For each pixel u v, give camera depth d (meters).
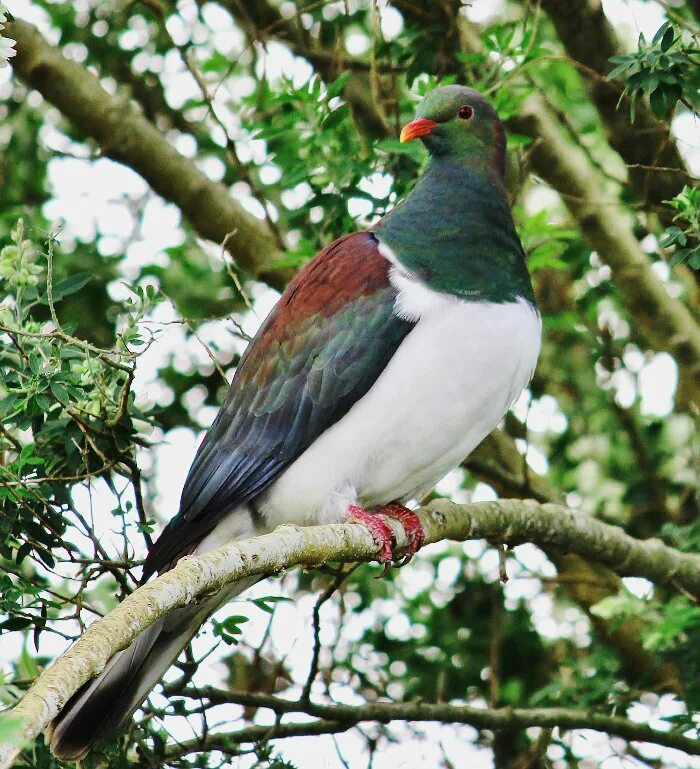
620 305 13.49
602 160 13.78
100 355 8.11
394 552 8.99
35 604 8.96
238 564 6.88
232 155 11.52
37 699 5.30
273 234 12.05
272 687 10.48
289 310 9.25
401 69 12.06
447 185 9.29
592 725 10.59
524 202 13.88
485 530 9.65
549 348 13.50
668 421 13.43
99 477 8.94
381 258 9.09
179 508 9.34
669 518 12.73
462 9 12.38
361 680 11.97
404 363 8.77
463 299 8.80
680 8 12.40
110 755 8.45
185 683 9.27
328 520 9.04
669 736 10.62
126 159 12.12
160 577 6.44
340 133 10.56
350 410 8.96
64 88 12.00
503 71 11.50
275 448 9.09
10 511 8.51
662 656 10.49
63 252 12.45
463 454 9.25
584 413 13.30
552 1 11.27
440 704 10.41
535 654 12.36
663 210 10.88
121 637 5.92
